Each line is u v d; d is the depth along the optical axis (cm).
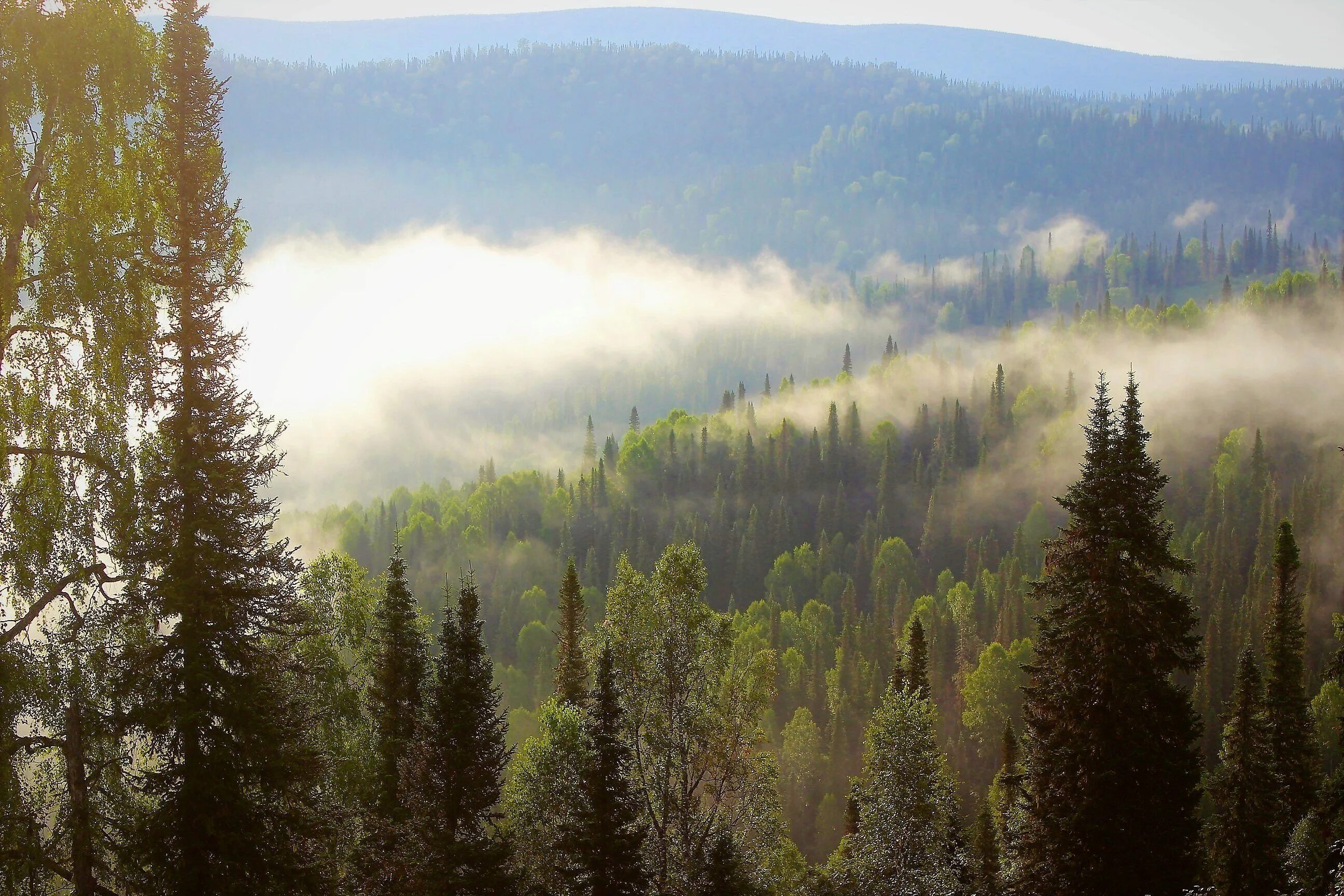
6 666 2161
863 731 10694
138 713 2484
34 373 2284
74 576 2331
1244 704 4441
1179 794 3072
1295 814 4753
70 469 2325
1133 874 2959
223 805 2567
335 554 3681
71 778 2316
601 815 3269
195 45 2594
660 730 3647
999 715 10381
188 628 2561
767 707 3797
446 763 3559
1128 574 3150
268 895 2628
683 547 3797
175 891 2511
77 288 2259
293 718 2900
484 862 3412
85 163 2294
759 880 3553
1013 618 13212
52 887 2398
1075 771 3109
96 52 2302
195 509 2609
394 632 3922
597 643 3866
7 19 2239
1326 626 11888
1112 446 3231
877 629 13238
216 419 2662
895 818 4284
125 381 2381
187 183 2566
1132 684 3056
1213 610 11369
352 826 3422
